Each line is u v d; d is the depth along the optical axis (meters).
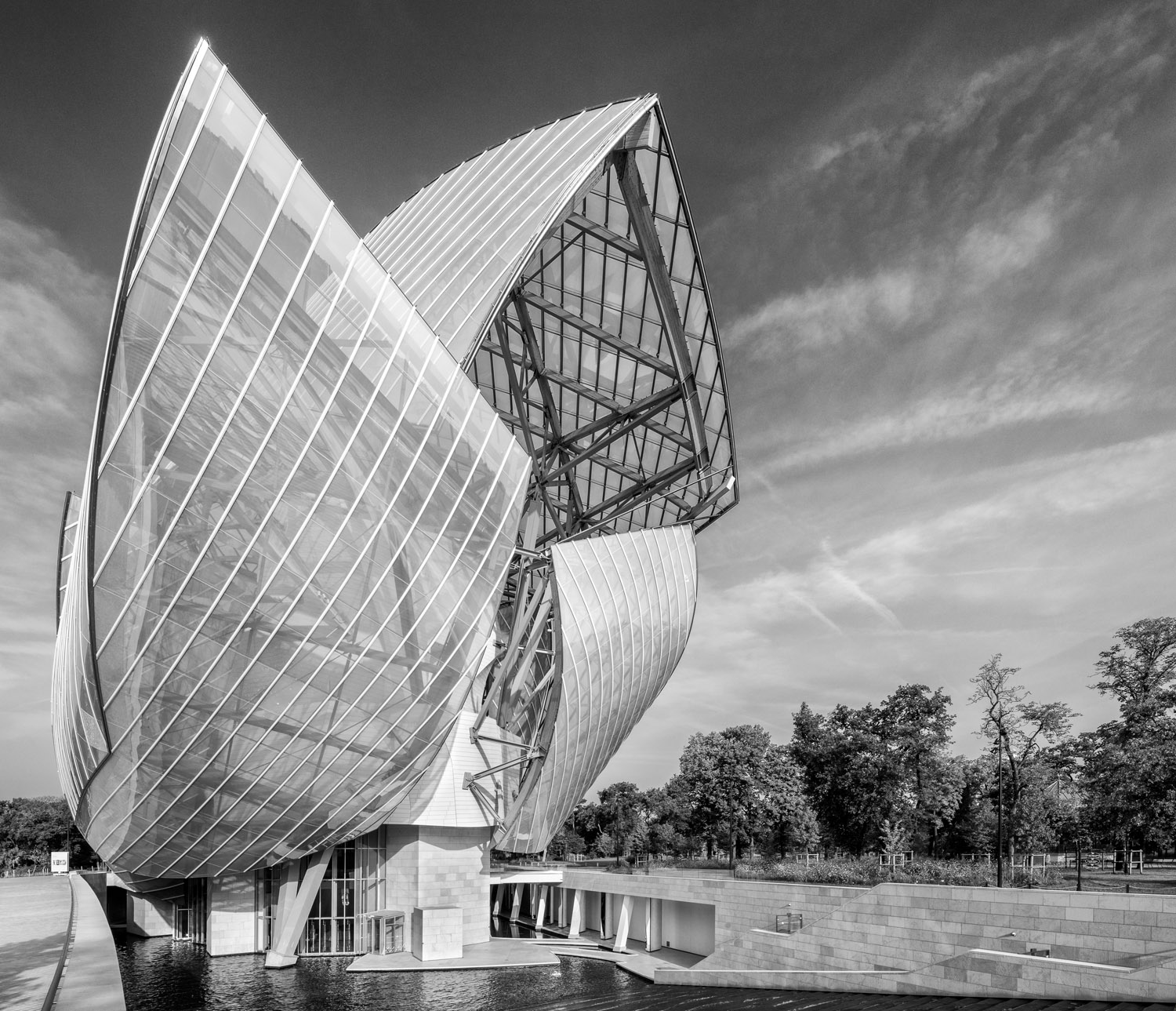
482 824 49.59
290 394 29.20
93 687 31.88
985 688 43.75
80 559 30.70
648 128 39.53
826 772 71.69
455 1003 34.31
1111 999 21.22
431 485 34.81
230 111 25.81
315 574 32.34
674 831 97.94
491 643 50.97
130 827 37.78
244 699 33.44
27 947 29.28
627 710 54.78
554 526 63.41
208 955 45.44
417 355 33.22
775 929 37.50
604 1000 32.56
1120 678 44.84
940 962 25.97
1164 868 48.38
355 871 48.38
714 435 53.09
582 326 48.38
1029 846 54.25
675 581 52.62
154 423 27.19
